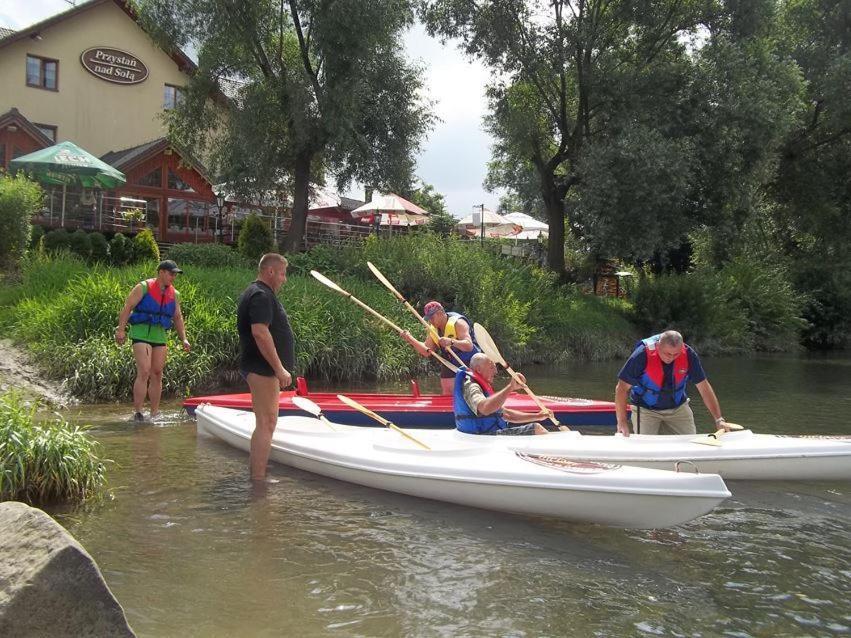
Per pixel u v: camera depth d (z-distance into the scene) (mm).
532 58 20734
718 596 3648
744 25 21156
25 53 23656
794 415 9367
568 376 14039
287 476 5648
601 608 3486
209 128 21266
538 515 4691
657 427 6180
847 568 4039
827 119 25328
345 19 18141
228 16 18609
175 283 11109
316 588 3594
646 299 22250
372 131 20688
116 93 25625
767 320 23609
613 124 20672
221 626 3182
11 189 13750
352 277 15320
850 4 25141
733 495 5387
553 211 23359
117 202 22156
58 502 4742
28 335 9570
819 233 27766
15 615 2461
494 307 15781
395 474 5160
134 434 6883
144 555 3936
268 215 25875
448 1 21188
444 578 3770
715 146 19828
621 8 20891
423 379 12773
